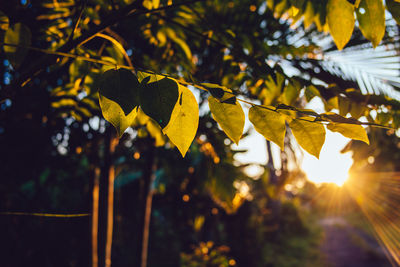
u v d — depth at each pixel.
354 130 0.46
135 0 0.54
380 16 0.55
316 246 8.55
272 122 0.48
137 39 1.33
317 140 0.47
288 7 0.81
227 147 1.87
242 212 5.37
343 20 0.57
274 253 7.00
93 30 0.54
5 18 0.56
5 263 2.40
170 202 3.58
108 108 0.46
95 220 1.90
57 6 0.88
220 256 3.93
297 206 11.30
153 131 0.98
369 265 6.45
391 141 1.58
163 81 0.46
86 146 1.89
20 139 1.88
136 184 4.52
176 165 2.55
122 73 0.46
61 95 1.14
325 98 0.68
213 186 1.89
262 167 2.10
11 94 0.54
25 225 2.55
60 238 2.72
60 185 2.71
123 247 4.16
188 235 4.73
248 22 1.09
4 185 2.26
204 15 0.99
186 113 0.46
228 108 0.48
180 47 1.08
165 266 4.27
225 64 0.87
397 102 0.65
